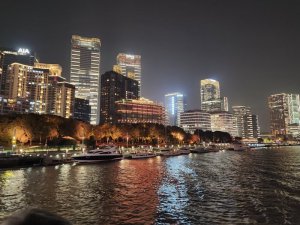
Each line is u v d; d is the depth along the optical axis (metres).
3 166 83.31
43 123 143.12
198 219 35.12
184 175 75.75
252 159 137.38
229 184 60.88
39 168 88.31
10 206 40.84
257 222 33.78
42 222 3.47
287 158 144.88
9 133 126.12
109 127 196.75
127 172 81.62
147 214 37.31
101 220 34.66
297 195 48.78
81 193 50.25
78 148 158.38
